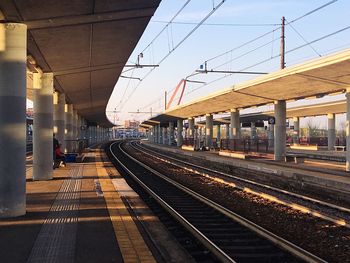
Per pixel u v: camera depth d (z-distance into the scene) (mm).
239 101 40969
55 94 30734
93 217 10891
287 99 34438
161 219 12891
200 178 25750
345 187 17891
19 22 11211
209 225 11719
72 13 12266
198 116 65938
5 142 10711
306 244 9852
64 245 8203
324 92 29484
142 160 43875
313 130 110000
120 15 13164
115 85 33781
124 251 7840
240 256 8516
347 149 25531
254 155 40562
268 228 11570
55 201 13469
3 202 10781
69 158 32281
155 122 97438
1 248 7996
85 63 21047
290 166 28375
